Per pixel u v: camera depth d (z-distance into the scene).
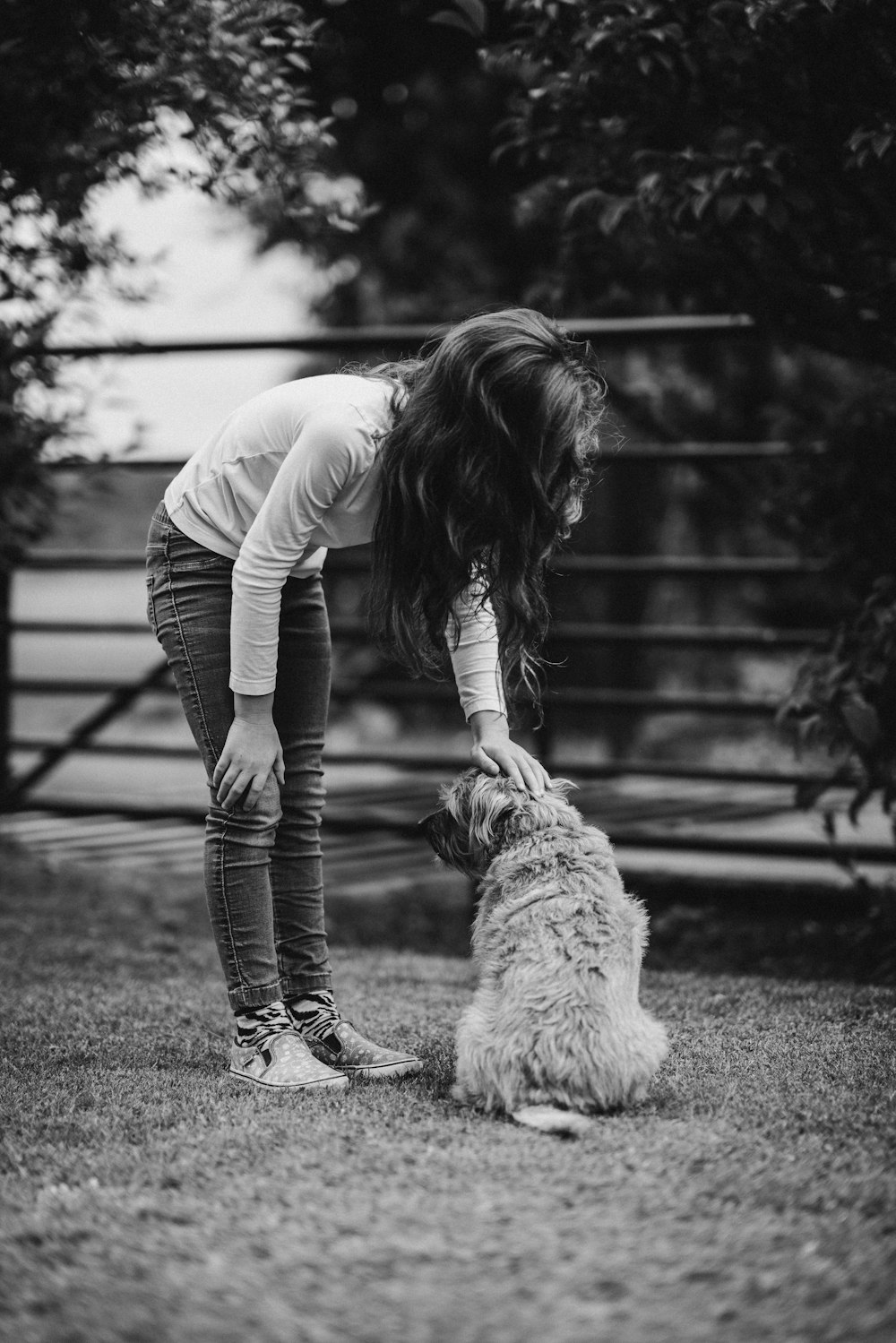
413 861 6.35
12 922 4.75
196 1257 1.71
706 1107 2.32
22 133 3.82
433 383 2.34
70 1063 2.72
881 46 3.17
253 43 3.74
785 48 3.23
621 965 2.33
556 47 3.51
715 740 9.73
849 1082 2.46
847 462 4.32
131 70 3.61
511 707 3.16
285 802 2.77
